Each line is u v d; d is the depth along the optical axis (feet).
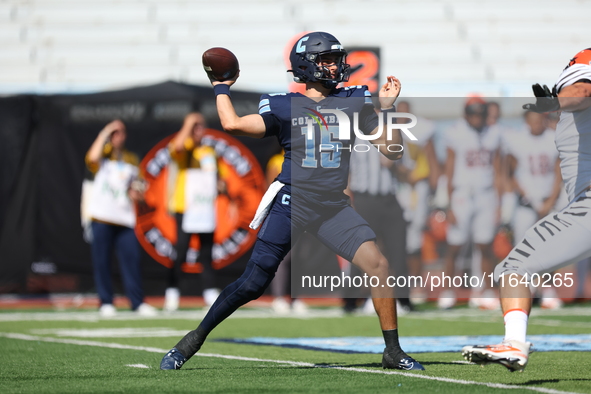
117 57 160.97
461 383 42.27
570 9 166.81
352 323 89.66
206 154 107.65
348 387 40.88
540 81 161.79
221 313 48.21
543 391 39.19
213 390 40.06
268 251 46.91
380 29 163.53
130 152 117.70
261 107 46.78
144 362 52.90
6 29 162.20
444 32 163.53
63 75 159.33
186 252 107.65
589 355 57.52
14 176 117.50
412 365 48.16
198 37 162.50
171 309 108.27
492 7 165.89
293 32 162.81
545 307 114.93
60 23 162.91
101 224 100.99
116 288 120.98
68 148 118.32
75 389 40.81
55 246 118.01
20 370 48.78
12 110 117.80
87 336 72.49
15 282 117.29
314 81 46.60
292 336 75.00
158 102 118.42
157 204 117.91
